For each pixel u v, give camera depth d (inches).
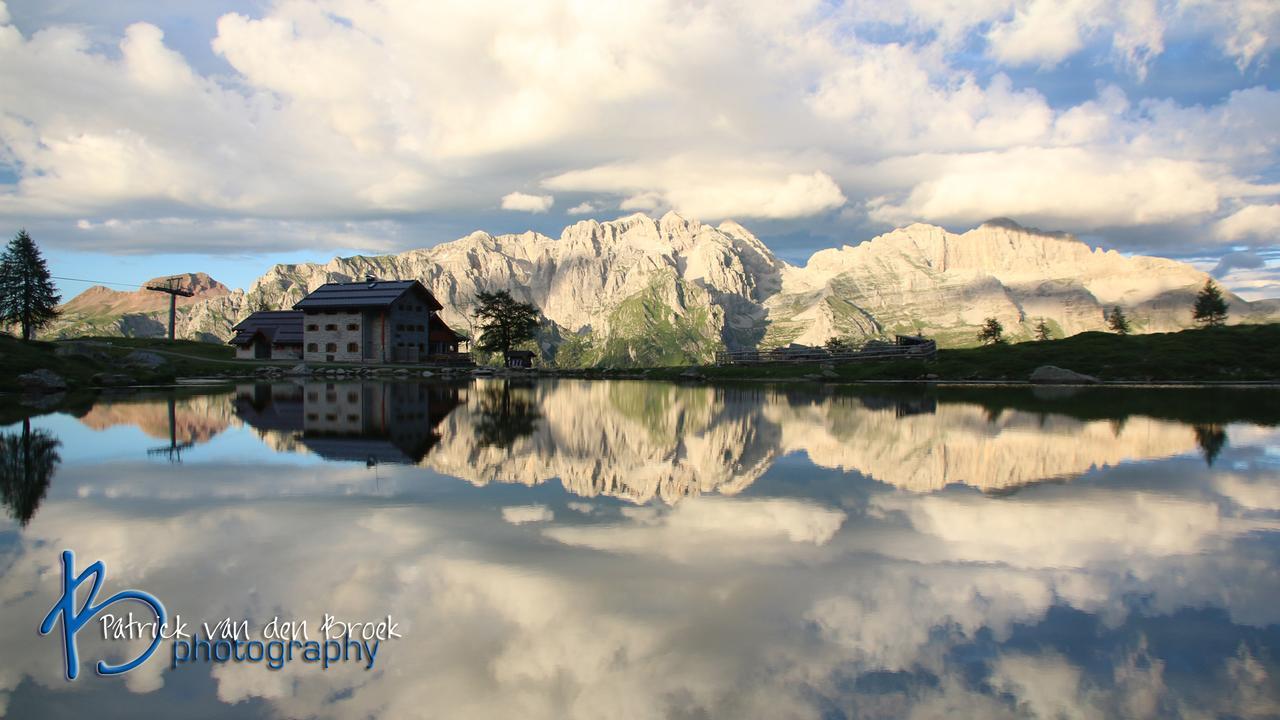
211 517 779.4
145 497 880.9
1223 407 2294.5
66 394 2928.2
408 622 491.2
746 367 5457.7
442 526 740.0
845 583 566.9
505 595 540.4
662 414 2159.2
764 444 1421.0
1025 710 372.2
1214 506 833.5
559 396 3063.5
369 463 1154.7
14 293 4985.2
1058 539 693.3
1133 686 398.9
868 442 1441.9
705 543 679.1
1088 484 967.0
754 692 391.2
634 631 474.6
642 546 669.3
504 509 818.8
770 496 896.3
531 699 386.0
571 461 1193.4
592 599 530.0
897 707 373.4
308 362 5669.3
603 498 883.4
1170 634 470.0
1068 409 2233.0
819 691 391.9
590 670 419.5
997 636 467.8
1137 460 1179.3
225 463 1147.3
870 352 5782.5
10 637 476.4
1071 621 490.9
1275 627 480.7
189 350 6097.4
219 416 1967.3
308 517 776.9
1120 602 525.7
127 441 1422.2
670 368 6102.4
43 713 376.8
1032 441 1439.5
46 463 1143.0
